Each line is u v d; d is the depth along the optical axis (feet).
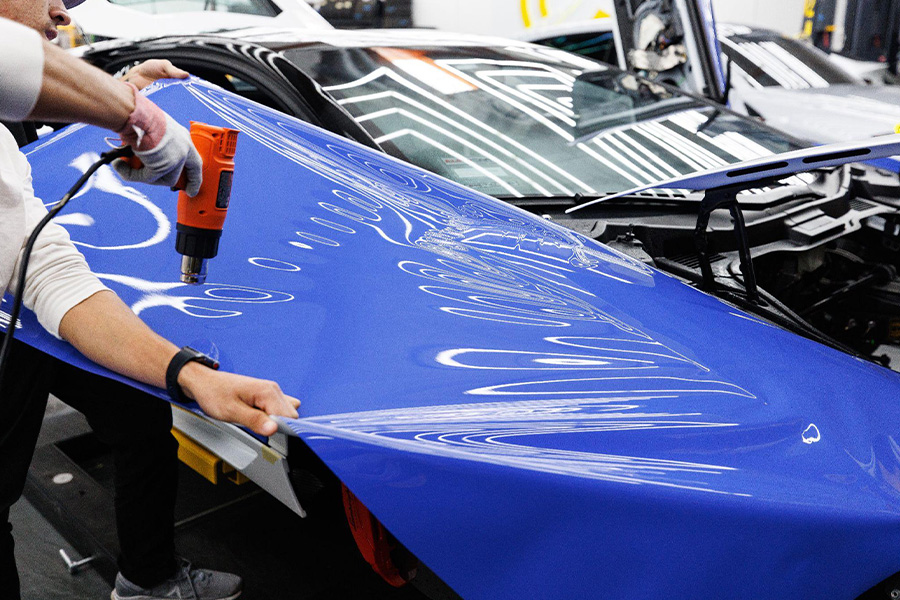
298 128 6.05
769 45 18.28
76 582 6.04
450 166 6.89
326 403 3.39
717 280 6.27
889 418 4.45
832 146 5.22
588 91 8.61
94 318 3.49
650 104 8.68
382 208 5.38
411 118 7.27
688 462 3.62
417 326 4.11
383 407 3.40
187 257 3.68
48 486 6.81
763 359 4.71
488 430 3.38
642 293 5.27
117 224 4.50
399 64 8.02
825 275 7.73
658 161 7.70
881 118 15.23
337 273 4.46
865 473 3.92
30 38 2.73
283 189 5.18
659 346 4.54
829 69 18.10
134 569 5.44
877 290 7.49
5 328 3.66
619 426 3.69
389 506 2.91
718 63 11.85
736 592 3.48
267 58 7.57
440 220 5.54
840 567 3.69
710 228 6.92
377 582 6.31
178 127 3.23
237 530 6.84
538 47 9.62
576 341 4.35
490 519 3.06
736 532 3.41
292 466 4.34
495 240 5.43
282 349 3.73
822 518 3.58
